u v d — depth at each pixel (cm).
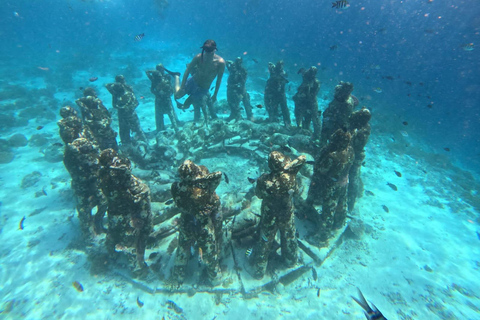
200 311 483
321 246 584
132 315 479
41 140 1211
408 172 1116
